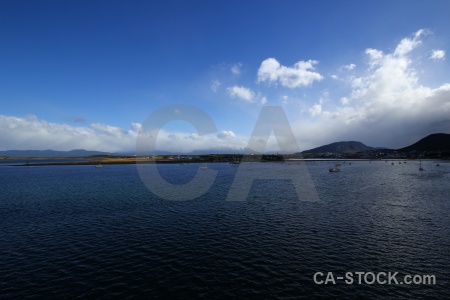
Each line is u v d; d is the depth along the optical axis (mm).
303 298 21891
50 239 36781
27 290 23000
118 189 87750
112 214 52031
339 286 23688
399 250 31578
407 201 62062
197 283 24281
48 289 23188
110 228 42188
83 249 32906
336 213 50938
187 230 40844
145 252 31875
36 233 39594
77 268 27438
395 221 44375
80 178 127375
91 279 25031
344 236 36969
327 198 68000
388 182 102625
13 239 36844
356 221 44781
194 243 34906
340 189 84500
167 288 23422
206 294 22438
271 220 46406
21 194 78438
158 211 54625
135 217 49500
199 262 28844
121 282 24453
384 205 57875
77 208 57781
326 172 162500
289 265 27906
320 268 27156
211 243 34844
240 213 52250
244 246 33625
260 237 37062
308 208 55906
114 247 33562
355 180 112188
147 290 23062
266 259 29516
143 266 27922
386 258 29359
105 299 21656
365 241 34812
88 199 69188
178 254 31172
